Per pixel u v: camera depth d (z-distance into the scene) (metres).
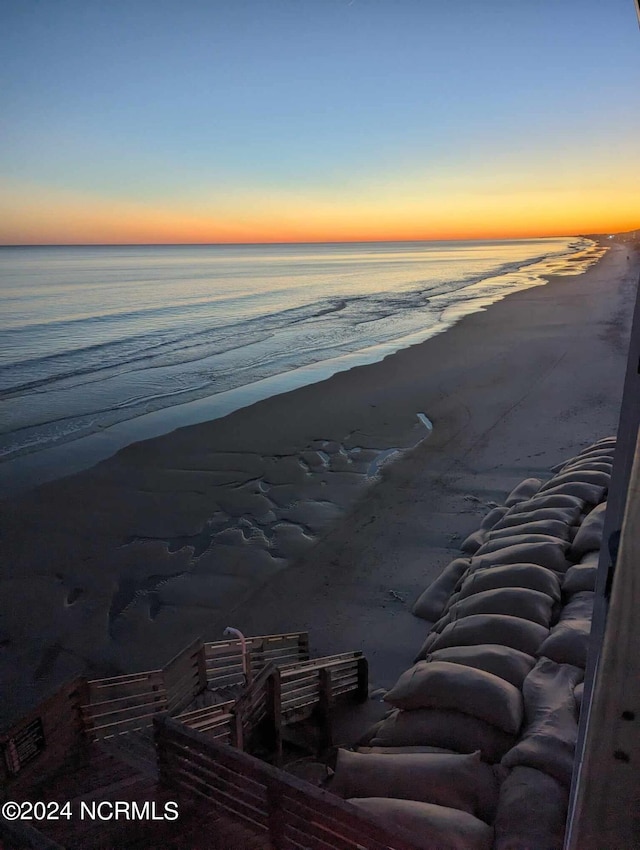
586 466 10.21
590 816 0.85
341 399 19.86
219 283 71.94
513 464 14.16
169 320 40.25
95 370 26.16
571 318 32.47
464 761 4.06
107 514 12.84
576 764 1.02
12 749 3.84
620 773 0.83
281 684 5.87
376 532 11.58
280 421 18.05
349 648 8.47
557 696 4.61
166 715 3.48
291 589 10.02
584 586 6.49
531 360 23.42
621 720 0.84
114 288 65.06
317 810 2.85
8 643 9.00
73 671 8.42
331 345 30.38
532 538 7.71
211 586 10.23
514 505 10.96
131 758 4.25
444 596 8.98
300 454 15.67
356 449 15.86
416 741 4.76
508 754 4.04
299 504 12.98
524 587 6.65
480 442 15.63
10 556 11.30
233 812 3.24
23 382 24.23
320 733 6.38
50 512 12.99
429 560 10.45
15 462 16.05
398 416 18.08
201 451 16.05
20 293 58.97
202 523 12.36
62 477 14.84
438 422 17.38
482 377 21.48
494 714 4.57
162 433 18.02
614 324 29.92
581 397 18.41
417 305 45.19
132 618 9.51
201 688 6.02
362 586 9.89
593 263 78.38
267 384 23.12
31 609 9.76
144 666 8.48
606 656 0.87
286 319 39.91
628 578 0.87
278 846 3.08
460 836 3.38
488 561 7.56
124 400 21.55
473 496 12.77
